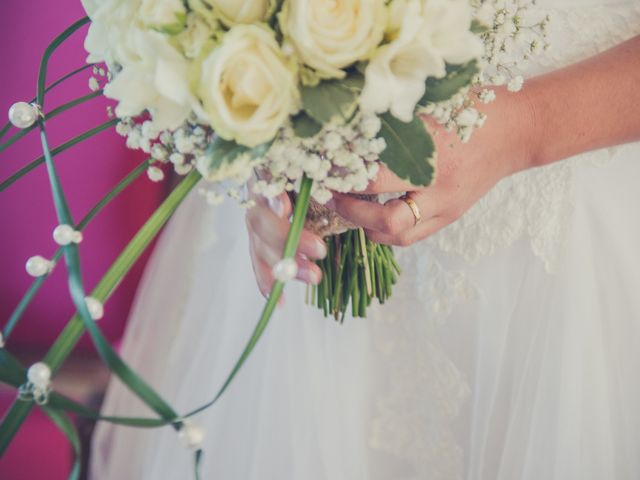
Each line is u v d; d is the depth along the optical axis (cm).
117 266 53
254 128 50
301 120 55
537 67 85
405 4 53
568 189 86
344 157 58
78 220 139
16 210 139
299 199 57
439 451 99
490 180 80
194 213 121
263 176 69
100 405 136
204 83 50
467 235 90
